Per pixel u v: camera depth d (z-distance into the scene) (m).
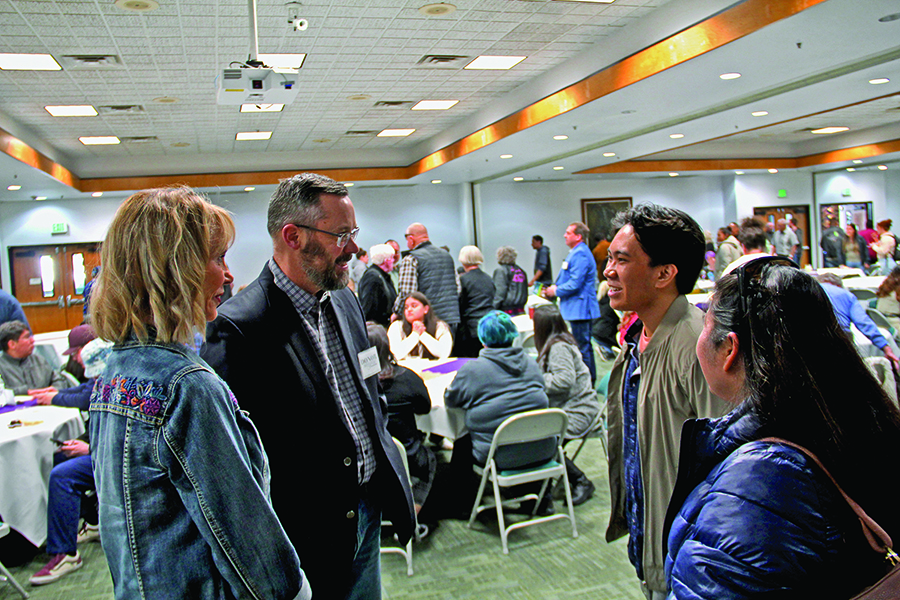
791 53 5.12
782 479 0.74
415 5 4.82
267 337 1.53
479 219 14.07
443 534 3.48
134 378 0.98
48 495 3.27
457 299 5.90
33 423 3.46
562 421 3.27
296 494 1.51
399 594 2.88
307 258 1.60
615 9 5.26
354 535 1.61
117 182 10.85
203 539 0.99
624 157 11.16
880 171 15.82
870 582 0.72
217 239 1.12
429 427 3.63
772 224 14.30
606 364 7.68
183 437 0.96
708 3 4.85
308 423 1.52
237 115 8.26
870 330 4.19
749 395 0.85
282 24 5.03
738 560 0.72
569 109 6.76
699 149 13.25
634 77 5.67
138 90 6.73
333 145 11.28
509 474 3.27
